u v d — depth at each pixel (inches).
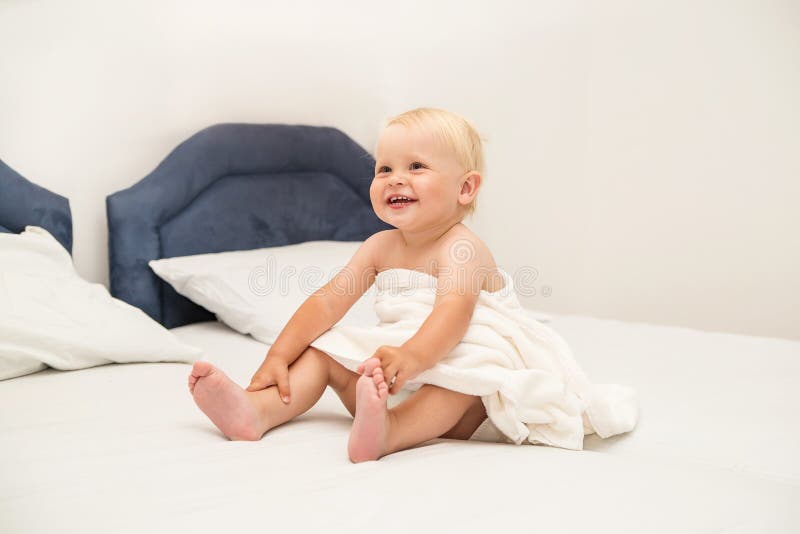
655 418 55.0
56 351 64.5
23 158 84.4
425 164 53.0
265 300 84.7
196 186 95.7
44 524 33.8
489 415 48.9
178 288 89.3
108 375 63.9
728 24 99.2
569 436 49.6
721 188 102.0
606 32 107.4
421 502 36.3
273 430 50.1
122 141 92.4
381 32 121.3
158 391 59.8
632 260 109.4
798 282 98.2
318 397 52.8
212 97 101.0
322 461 43.4
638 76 105.9
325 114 115.4
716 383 64.2
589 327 89.6
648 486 39.5
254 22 104.9
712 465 47.8
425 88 122.6
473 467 41.8
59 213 84.3
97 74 89.6
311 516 34.5
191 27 98.0
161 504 35.8
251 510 35.1
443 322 48.8
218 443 46.6
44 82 85.4
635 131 107.0
